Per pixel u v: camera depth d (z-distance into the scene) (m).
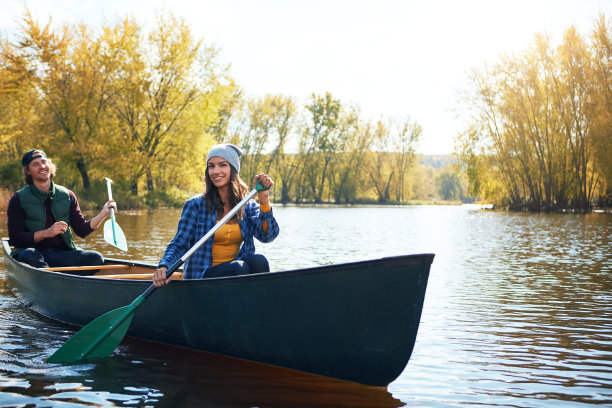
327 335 3.01
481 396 2.80
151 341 3.85
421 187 74.56
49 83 24.50
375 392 2.87
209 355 3.53
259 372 3.18
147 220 17.72
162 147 28.98
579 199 29.14
